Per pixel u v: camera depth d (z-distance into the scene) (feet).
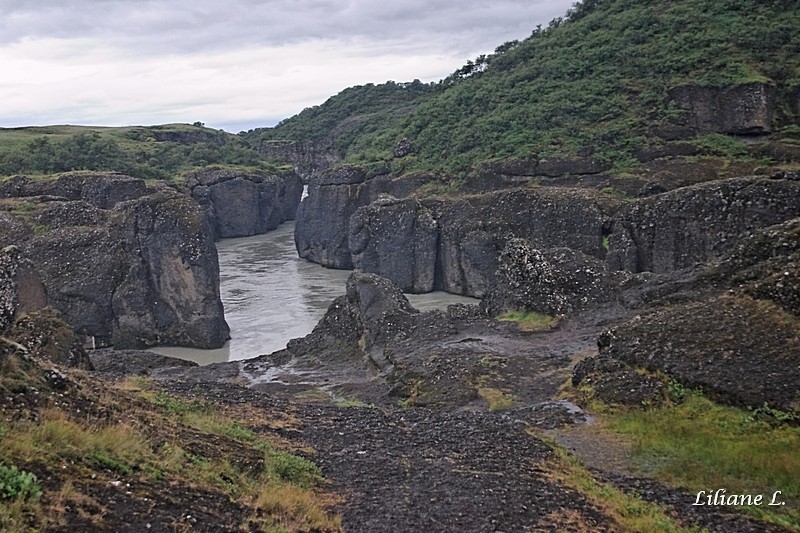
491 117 261.85
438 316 119.44
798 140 194.39
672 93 218.38
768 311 72.33
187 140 464.24
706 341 71.87
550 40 308.81
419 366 97.19
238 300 194.39
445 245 205.26
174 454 39.68
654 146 207.41
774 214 145.59
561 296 115.34
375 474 46.93
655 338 75.82
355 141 450.30
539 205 186.60
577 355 93.97
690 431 61.62
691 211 155.94
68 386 44.19
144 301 158.92
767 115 200.85
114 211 187.73
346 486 44.45
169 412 51.31
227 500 35.96
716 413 63.21
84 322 159.12
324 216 255.70
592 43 280.92
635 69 248.11
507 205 194.70
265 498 37.40
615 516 43.34
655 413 66.54
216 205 327.88
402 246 211.00
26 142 338.54
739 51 227.20
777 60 217.97
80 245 165.99
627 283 112.68
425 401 84.99
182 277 157.17
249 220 335.88
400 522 38.68
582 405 73.00
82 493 31.09
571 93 250.37
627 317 103.14
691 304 83.82
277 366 122.21
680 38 250.16
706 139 203.00
